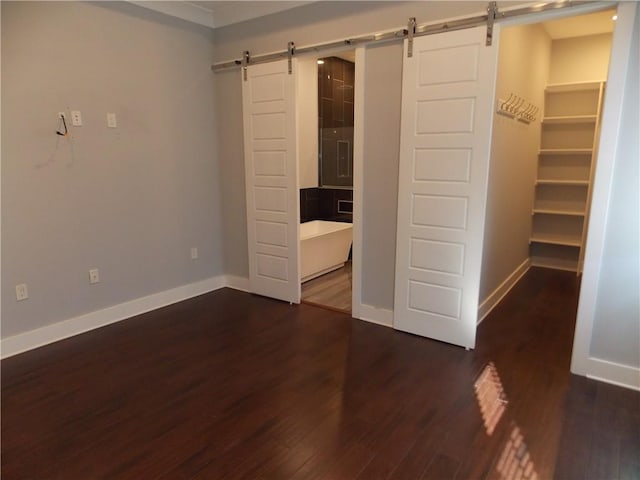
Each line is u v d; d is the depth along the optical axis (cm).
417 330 331
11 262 293
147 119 366
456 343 315
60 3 300
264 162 398
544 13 251
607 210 247
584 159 508
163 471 190
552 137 522
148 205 377
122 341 323
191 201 414
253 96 390
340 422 225
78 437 213
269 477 187
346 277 495
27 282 303
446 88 288
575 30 464
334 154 596
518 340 325
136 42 350
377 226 341
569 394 250
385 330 343
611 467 192
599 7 236
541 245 546
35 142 296
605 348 262
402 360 293
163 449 204
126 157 354
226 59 406
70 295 329
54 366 284
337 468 192
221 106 419
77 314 336
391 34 304
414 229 318
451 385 261
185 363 289
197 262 429
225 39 402
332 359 295
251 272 433
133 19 346
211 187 432
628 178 240
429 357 297
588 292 260
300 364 288
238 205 431
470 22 273
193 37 394
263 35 376
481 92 275
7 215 288
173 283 409
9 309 296
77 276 332
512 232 437
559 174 525
